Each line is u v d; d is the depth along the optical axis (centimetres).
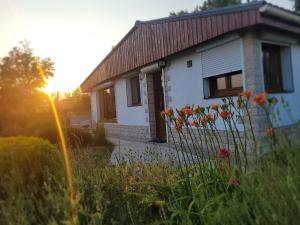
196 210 203
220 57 610
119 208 218
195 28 638
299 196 142
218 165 245
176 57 755
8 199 202
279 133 232
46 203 208
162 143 802
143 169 321
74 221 170
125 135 1085
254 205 156
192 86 700
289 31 576
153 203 230
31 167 243
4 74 1875
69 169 261
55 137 824
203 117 274
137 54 916
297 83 651
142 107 948
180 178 254
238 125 535
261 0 491
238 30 542
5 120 1553
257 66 541
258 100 208
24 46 1952
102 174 281
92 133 895
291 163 180
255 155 217
